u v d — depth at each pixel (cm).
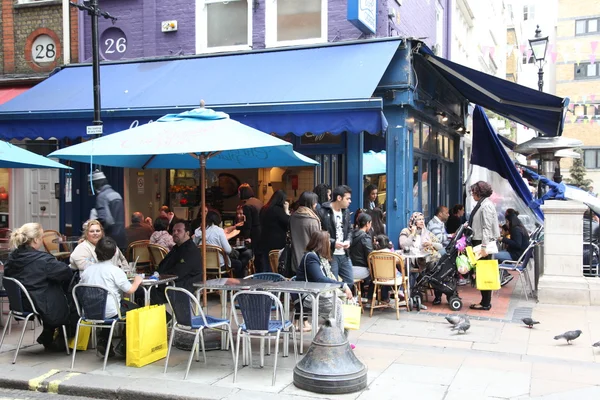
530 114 1142
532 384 553
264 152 837
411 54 962
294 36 1105
